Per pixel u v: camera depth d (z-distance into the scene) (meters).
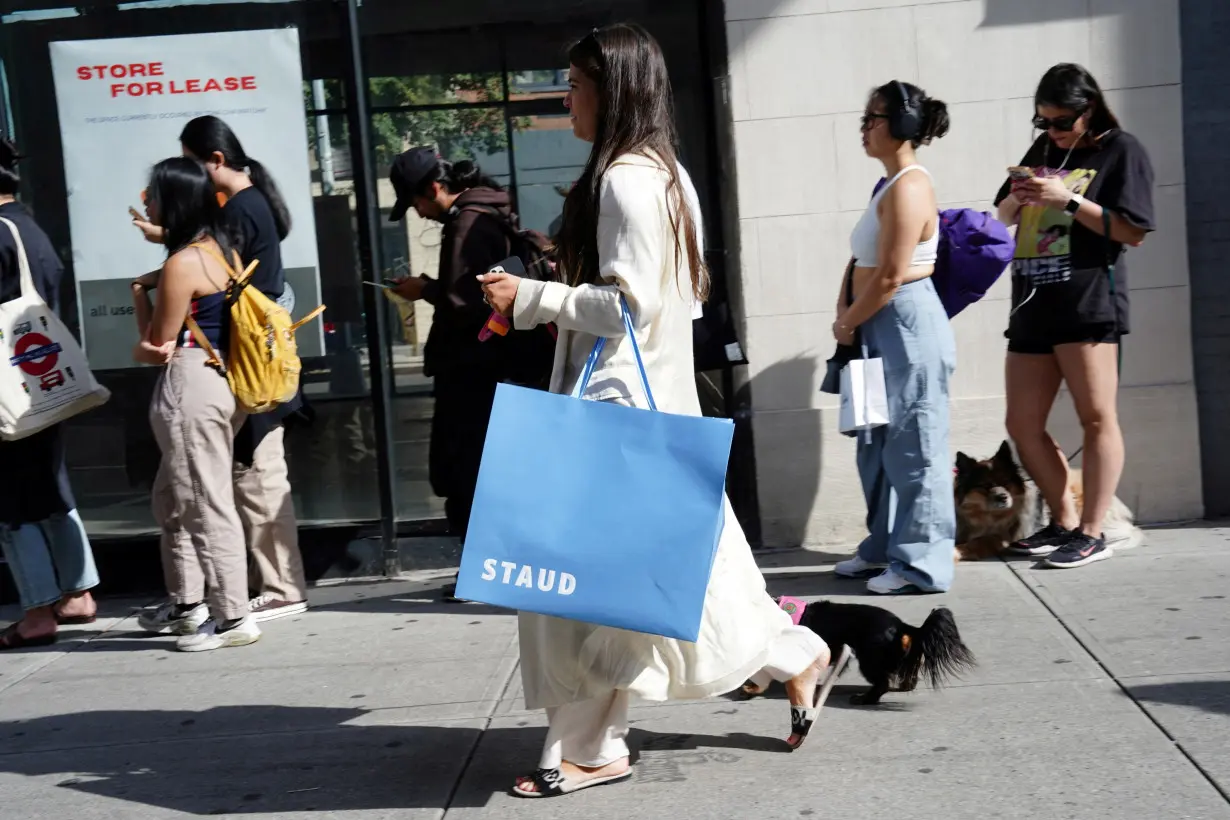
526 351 5.10
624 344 3.19
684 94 5.70
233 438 5.04
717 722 3.86
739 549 3.37
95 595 5.91
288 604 5.36
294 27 5.59
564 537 2.97
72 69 5.59
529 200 5.81
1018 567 5.26
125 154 5.63
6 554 5.15
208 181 4.81
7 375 4.86
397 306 5.77
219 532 4.89
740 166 5.66
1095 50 5.57
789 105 5.63
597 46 3.21
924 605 4.86
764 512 5.84
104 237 5.68
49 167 5.67
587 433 3.00
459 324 5.04
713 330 5.11
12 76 5.63
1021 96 5.61
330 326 5.75
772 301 5.73
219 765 3.80
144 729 4.15
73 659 4.97
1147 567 5.11
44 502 5.12
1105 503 5.19
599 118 3.25
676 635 2.93
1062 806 3.17
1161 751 3.43
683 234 3.25
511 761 3.69
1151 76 5.56
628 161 3.17
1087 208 4.92
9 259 4.90
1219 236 5.63
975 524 5.41
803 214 5.68
